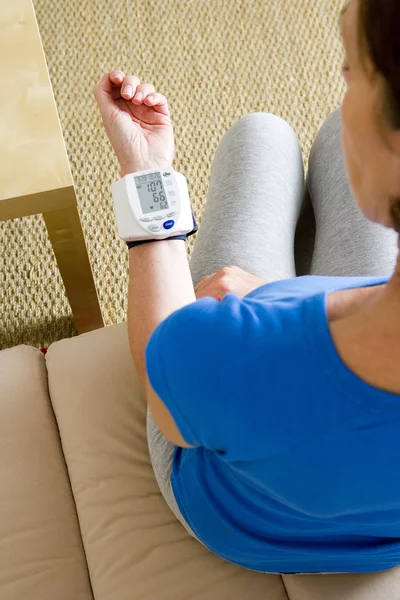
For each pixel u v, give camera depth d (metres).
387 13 0.27
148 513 0.75
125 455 0.79
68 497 0.78
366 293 0.39
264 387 0.37
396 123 0.29
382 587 0.67
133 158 0.74
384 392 0.35
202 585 0.71
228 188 0.92
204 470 0.60
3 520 0.75
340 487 0.40
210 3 1.63
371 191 0.33
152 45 1.58
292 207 0.95
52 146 0.88
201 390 0.39
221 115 1.52
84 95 1.53
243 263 0.84
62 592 0.72
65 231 0.96
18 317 1.34
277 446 0.39
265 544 0.61
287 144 0.99
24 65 0.93
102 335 0.89
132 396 0.83
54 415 0.85
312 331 0.37
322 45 1.60
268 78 1.56
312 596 0.68
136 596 0.70
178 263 0.65
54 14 1.61
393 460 0.38
